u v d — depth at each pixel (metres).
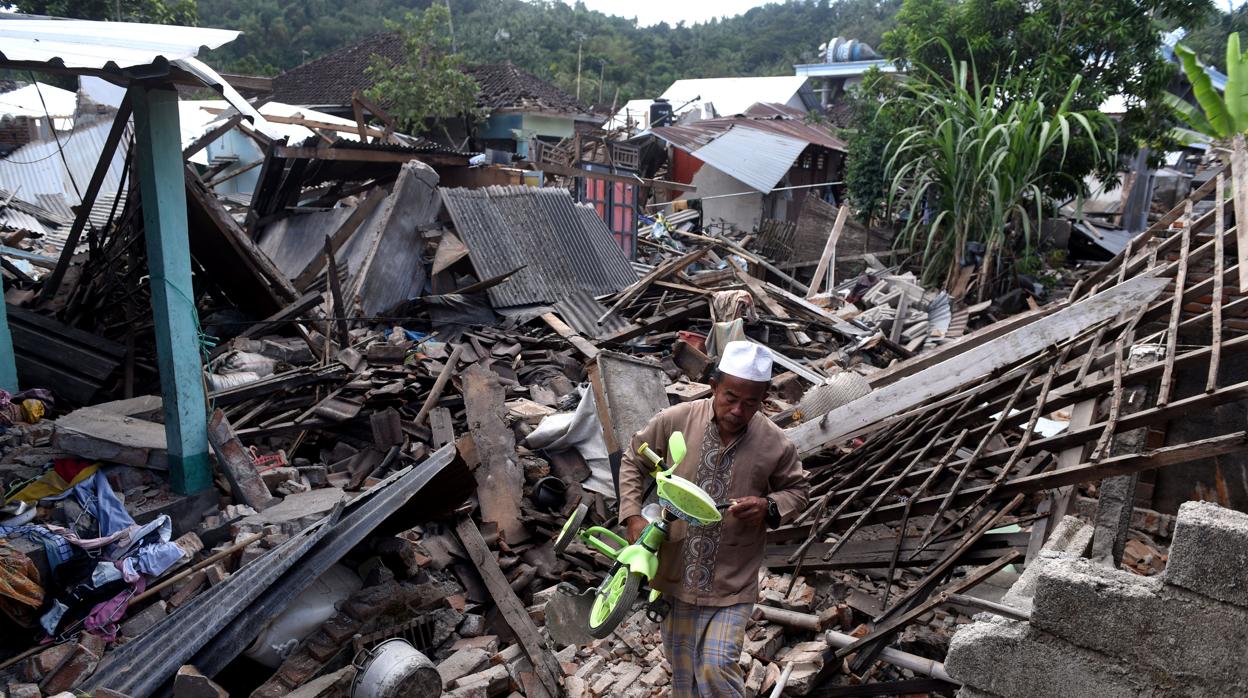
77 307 7.99
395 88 25.62
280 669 3.82
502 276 10.19
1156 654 2.54
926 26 18.77
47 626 4.05
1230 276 4.43
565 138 26.77
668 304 11.90
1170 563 2.48
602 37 66.00
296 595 3.80
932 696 4.23
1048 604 2.71
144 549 4.48
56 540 4.31
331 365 7.60
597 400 6.15
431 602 4.46
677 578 3.21
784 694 4.20
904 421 5.43
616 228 19.72
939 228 17.55
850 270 19.23
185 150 9.70
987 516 4.76
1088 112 15.73
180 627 3.80
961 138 15.65
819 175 27.09
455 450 4.38
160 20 22.72
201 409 5.30
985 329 6.73
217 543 4.86
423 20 26.12
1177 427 5.59
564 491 6.32
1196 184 26.73
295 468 6.04
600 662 4.48
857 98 21.89
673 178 27.75
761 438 3.18
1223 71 26.05
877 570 5.46
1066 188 17.86
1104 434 3.90
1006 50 17.84
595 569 5.66
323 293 10.05
